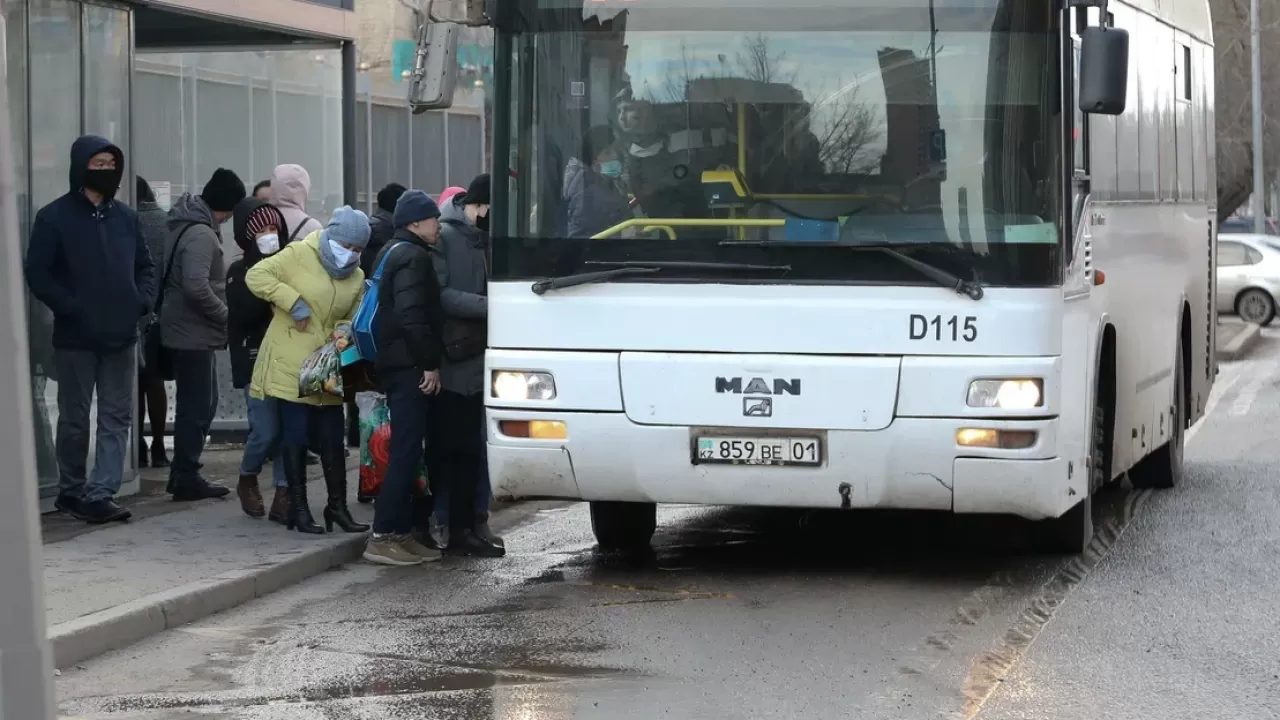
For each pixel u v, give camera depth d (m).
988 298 9.00
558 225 9.41
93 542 10.66
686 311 9.23
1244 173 50.66
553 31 9.45
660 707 6.99
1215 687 7.39
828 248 9.12
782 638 8.34
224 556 10.16
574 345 9.38
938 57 9.12
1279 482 14.51
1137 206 12.03
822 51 9.22
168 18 15.14
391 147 22.20
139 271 11.75
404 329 10.34
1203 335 15.42
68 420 11.42
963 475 9.07
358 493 12.40
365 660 7.92
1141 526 12.04
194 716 6.94
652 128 9.34
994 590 9.62
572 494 9.57
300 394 10.76
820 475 9.20
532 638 8.35
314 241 11.02
